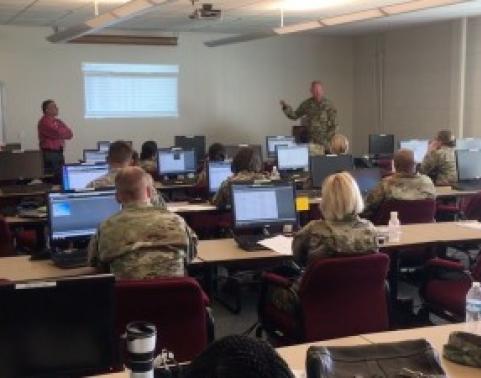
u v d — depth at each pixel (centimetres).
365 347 175
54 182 733
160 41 1052
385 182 479
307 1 746
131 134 1072
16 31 975
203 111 1120
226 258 343
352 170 593
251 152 509
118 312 236
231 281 489
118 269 272
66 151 1028
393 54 1128
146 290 235
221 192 504
